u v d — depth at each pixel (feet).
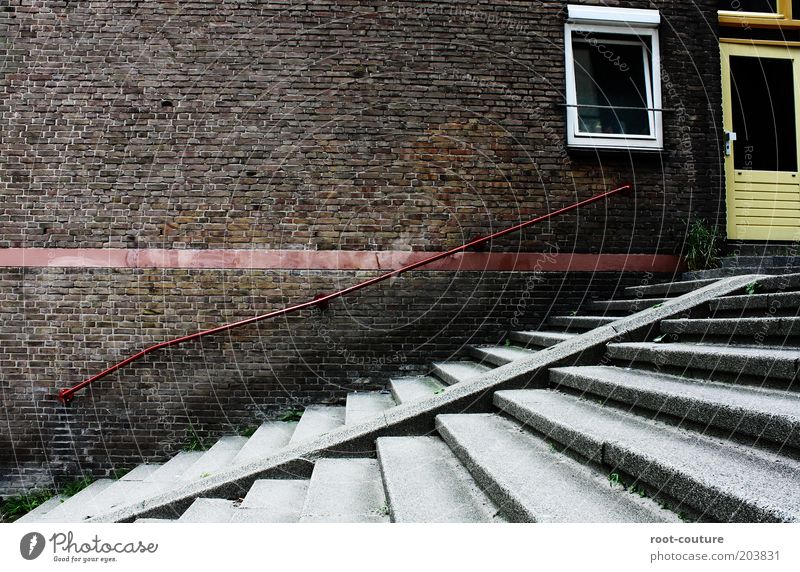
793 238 21.20
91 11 18.78
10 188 18.24
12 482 17.62
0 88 18.47
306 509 9.48
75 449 17.78
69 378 17.89
